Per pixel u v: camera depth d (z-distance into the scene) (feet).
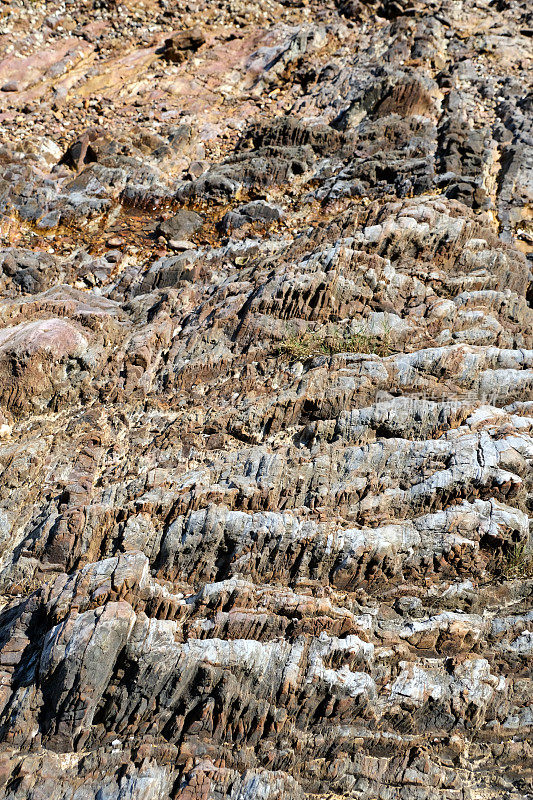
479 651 18.40
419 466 20.25
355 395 22.09
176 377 25.30
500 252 27.96
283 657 17.15
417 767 16.94
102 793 15.85
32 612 18.07
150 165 38.22
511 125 37.09
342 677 17.04
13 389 25.25
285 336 25.22
